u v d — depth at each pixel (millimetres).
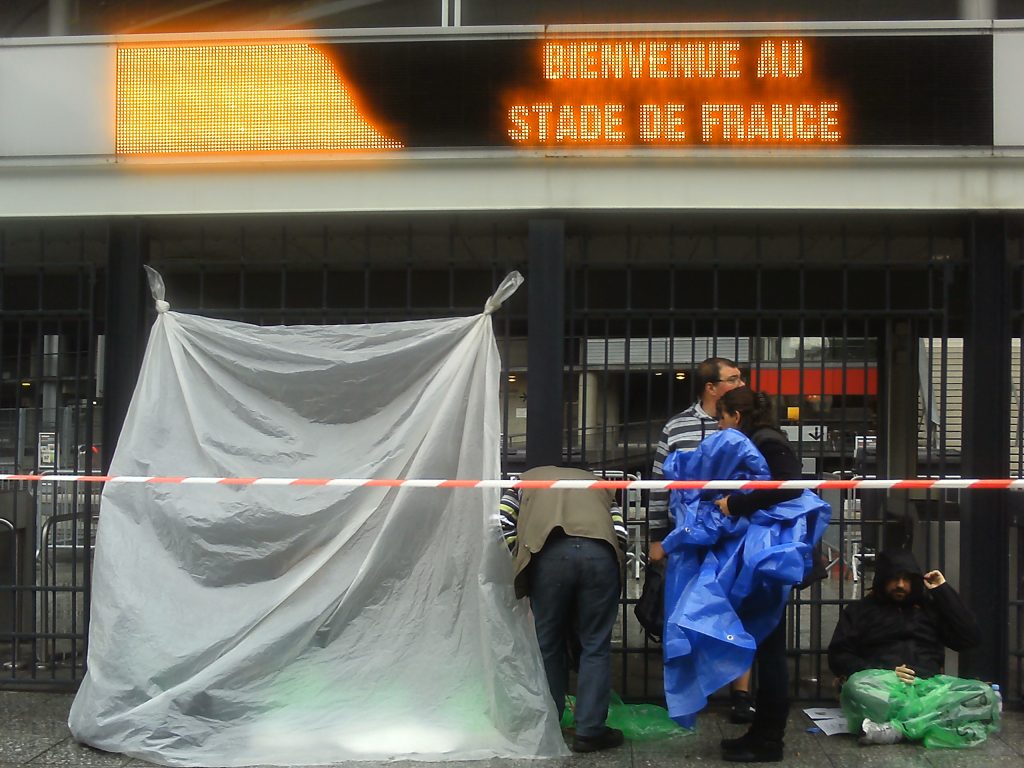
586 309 4895
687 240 5832
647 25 4762
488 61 4820
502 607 4039
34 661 4992
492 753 3943
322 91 4883
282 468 4203
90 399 4984
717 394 4406
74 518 4992
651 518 4527
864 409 5125
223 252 6121
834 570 7133
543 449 4805
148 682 3977
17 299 6160
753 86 4730
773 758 3992
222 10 5875
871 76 4703
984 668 4695
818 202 4719
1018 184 4668
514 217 4973
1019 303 4996
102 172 4973
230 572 4125
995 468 4734
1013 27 4703
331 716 3959
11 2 6020
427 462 4164
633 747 4160
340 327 4340
